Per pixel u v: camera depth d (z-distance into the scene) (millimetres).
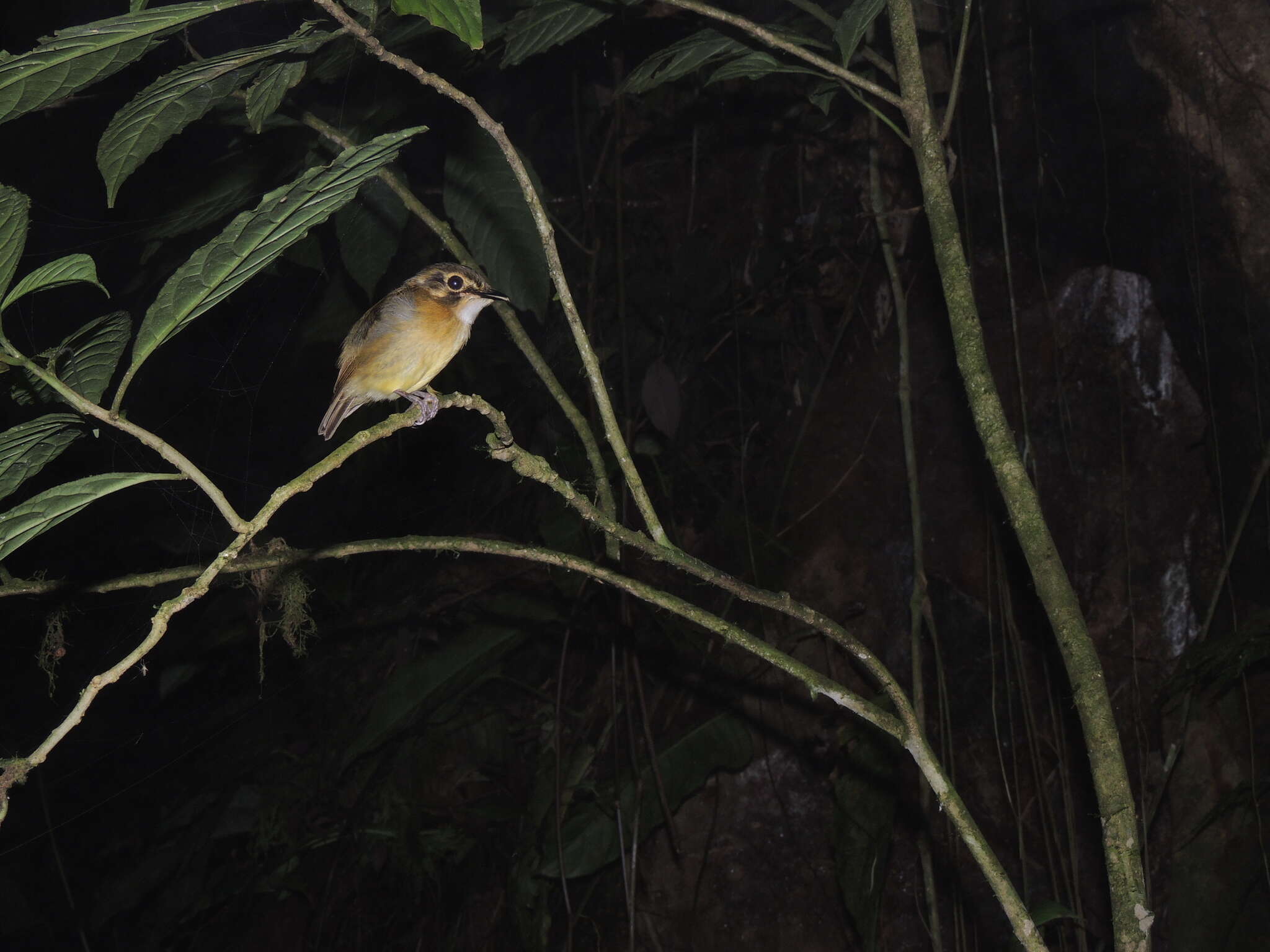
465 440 6660
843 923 5172
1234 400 4586
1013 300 4793
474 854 6090
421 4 1504
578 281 7117
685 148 7402
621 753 5738
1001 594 4895
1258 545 4578
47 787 6316
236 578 3516
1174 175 4629
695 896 5367
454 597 6590
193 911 6297
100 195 4785
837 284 6551
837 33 2629
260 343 5531
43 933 6230
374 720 5625
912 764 5086
